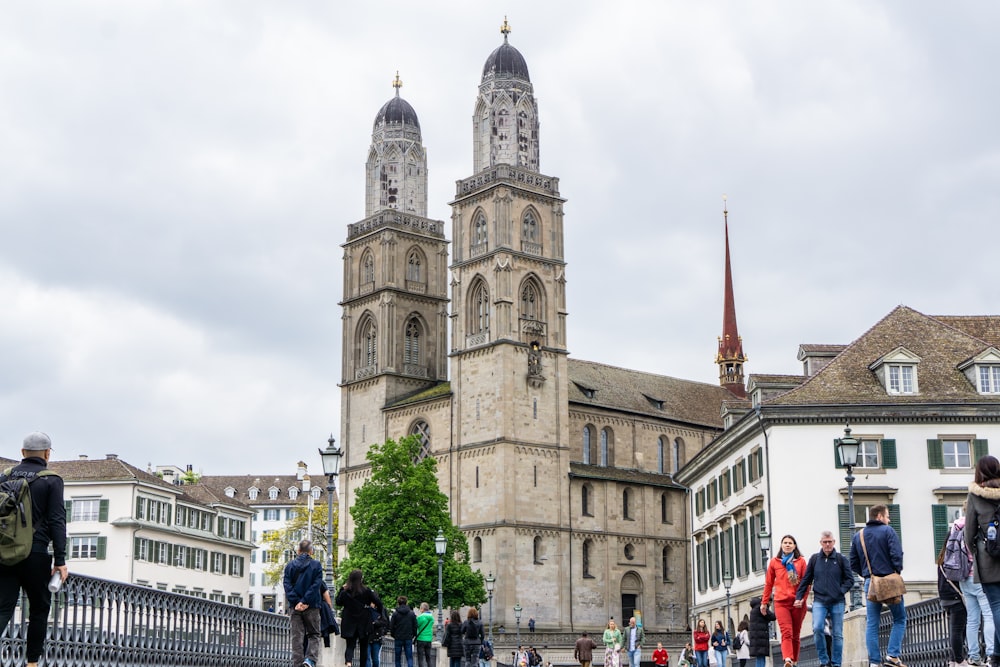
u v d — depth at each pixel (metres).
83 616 24.02
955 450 73.38
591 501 130.50
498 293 126.44
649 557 134.75
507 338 125.44
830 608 27.61
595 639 124.62
